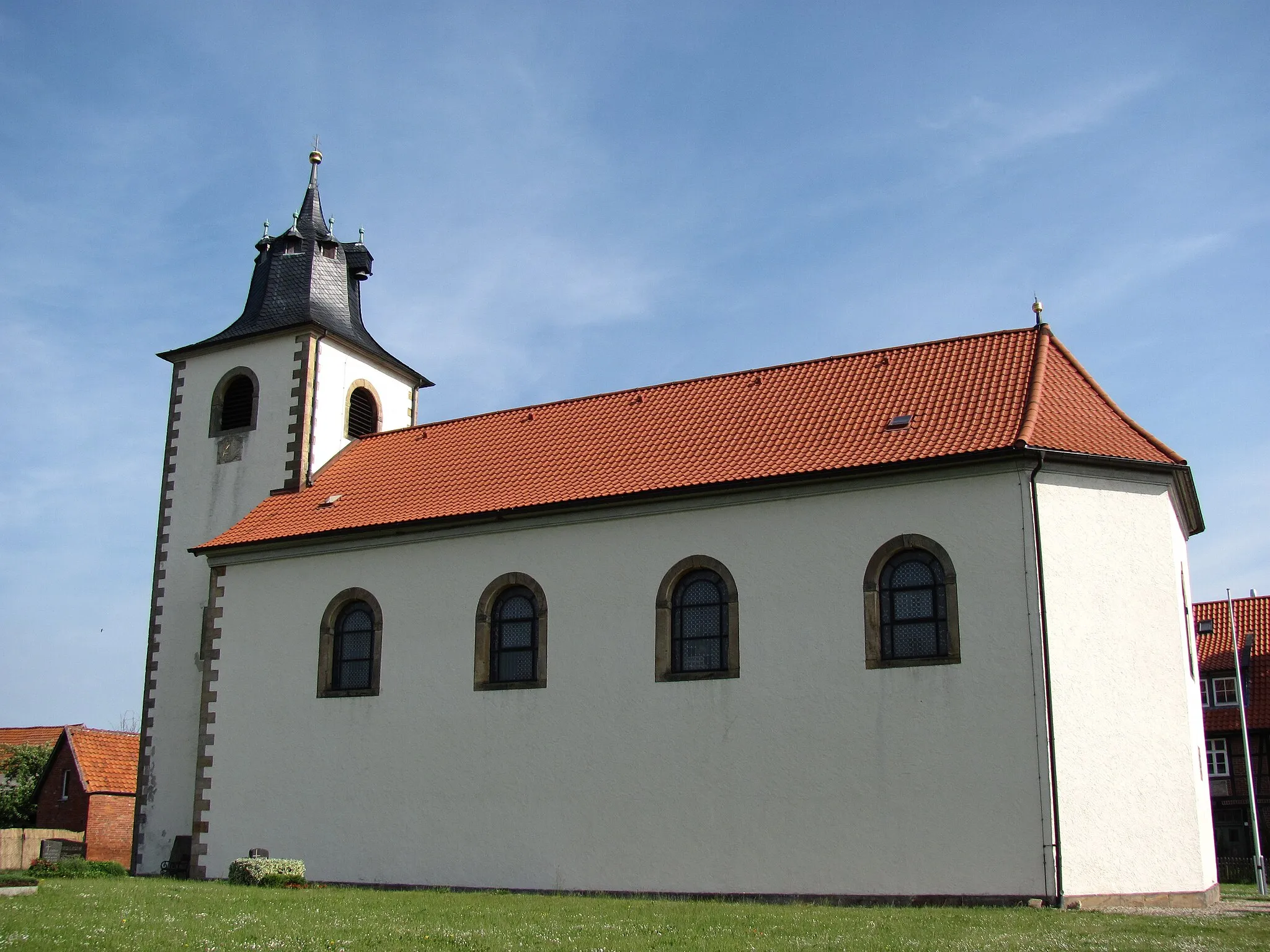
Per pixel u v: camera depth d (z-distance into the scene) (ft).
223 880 87.20
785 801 72.59
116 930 51.29
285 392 107.45
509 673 83.97
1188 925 55.01
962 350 84.99
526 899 69.56
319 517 95.76
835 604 73.67
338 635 91.40
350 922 55.57
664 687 77.66
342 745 88.43
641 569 80.18
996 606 69.46
